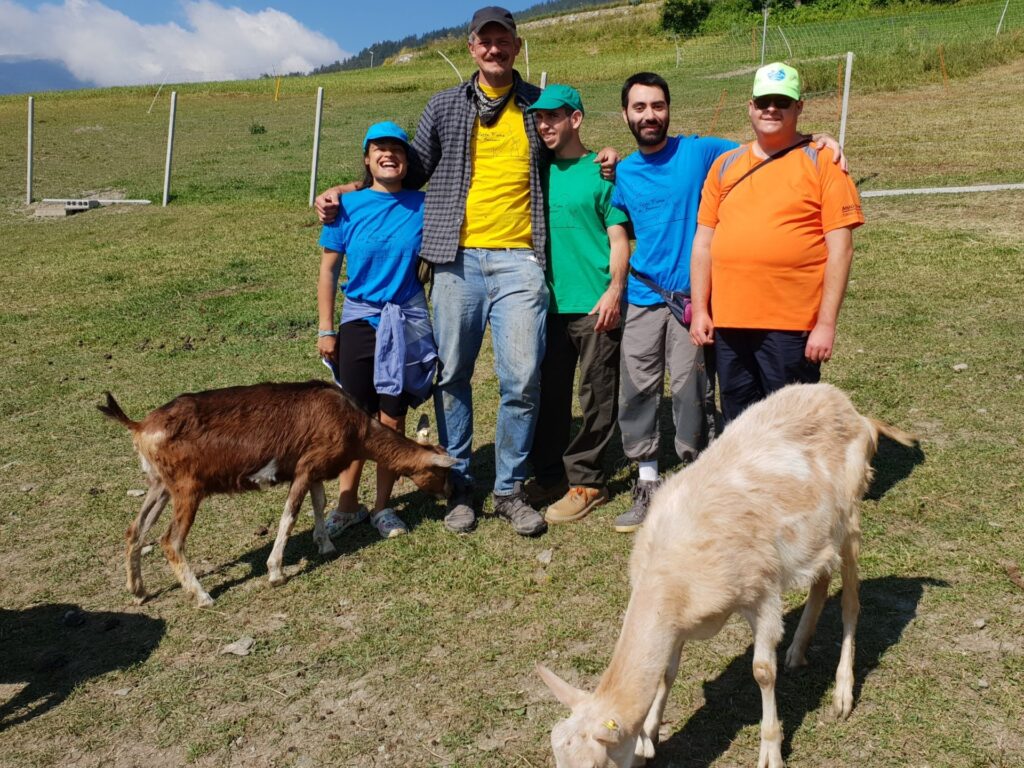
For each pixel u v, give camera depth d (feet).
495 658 14.88
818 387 13.80
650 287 17.39
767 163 14.82
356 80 155.63
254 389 17.46
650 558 11.93
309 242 46.14
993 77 74.43
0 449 24.57
